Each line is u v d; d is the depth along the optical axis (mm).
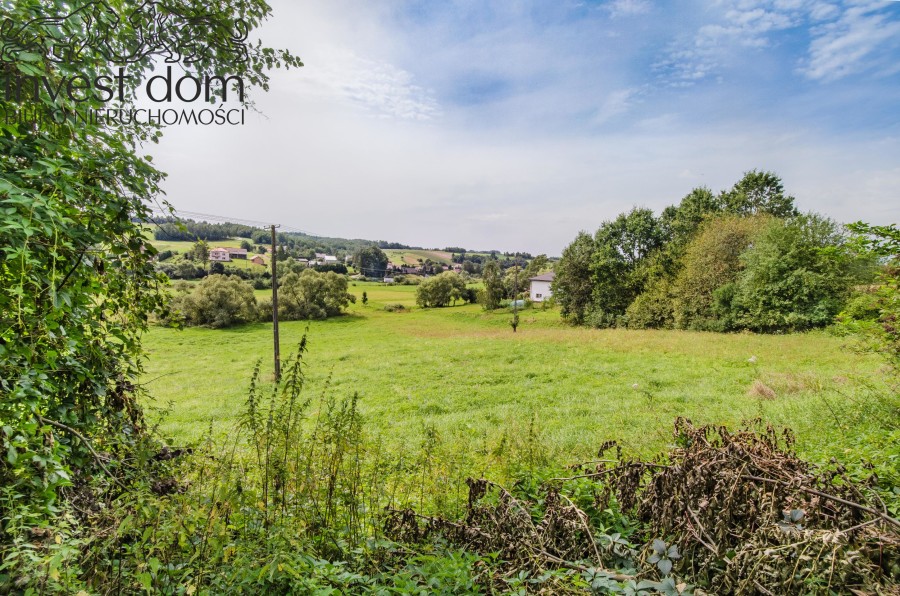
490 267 68688
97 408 3711
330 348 35969
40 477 2510
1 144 2580
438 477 5133
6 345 2395
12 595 1995
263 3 4426
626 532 3510
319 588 2783
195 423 14609
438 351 30109
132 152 3393
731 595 2633
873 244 6133
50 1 2949
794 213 48344
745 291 32375
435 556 3463
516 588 2861
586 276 50688
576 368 21484
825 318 28047
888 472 4098
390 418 13867
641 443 8062
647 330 37500
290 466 3818
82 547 2572
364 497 4277
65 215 2875
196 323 51500
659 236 48938
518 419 12383
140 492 2709
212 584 2750
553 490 3855
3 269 2471
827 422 8211
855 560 2398
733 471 3217
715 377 17078
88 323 3465
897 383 7535
